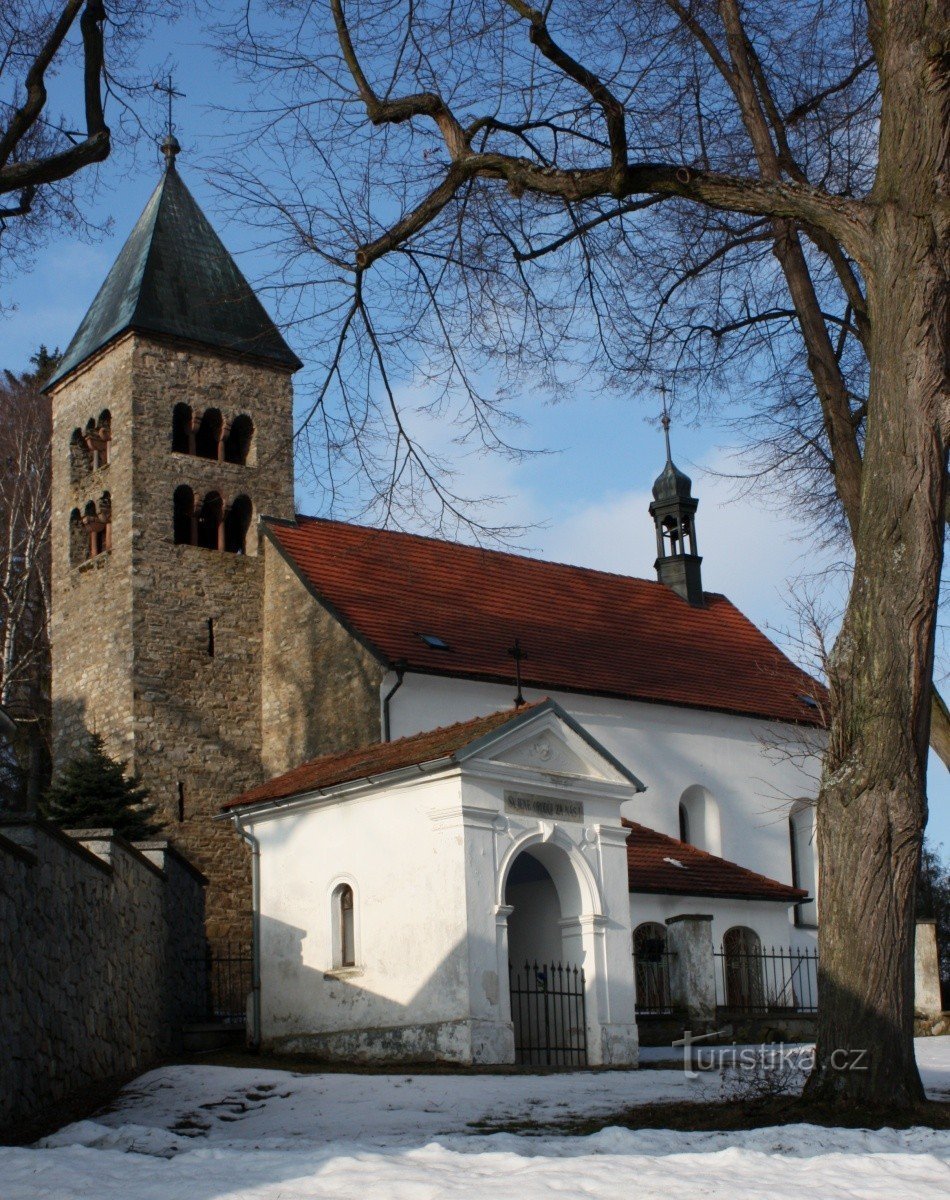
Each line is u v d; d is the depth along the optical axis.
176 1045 25.28
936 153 14.03
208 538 39.50
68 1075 17.83
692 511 46.41
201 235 41.47
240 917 36.62
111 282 41.25
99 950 19.89
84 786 32.62
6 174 17.45
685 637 43.25
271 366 40.84
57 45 17.91
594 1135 12.38
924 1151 11.45
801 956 32.09
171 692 37.06
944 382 14.03
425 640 35.28
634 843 32.69
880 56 14.80
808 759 41.22
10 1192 9.98
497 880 21.28
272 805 24.30
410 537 40.50
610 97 15.51
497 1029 20.70
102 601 38.31
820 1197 9.44
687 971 26.17
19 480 51.00
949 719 17.55
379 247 17.72
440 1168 10.31
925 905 50.16
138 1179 10.28
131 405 38.25
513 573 41.69
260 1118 15.88
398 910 21.83
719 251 19.56
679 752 38.31
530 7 15.74
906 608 13.88
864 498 14.30
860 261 14.52
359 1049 21.97
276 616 38.12
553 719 22.45
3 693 47.53
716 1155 10.65
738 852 38.78
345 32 17.00
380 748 25.06
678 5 18.30
